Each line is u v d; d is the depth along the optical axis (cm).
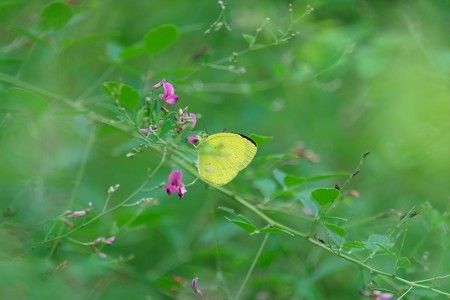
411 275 925
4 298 679
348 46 962
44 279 706
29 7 953
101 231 844
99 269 839
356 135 1201
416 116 1118
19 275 690
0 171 815
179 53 1165
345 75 1238
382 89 1139
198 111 1152
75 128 932
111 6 1127
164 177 1000
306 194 782
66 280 785
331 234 685
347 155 1189
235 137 654
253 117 1155
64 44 831
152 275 999
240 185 888
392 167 1124
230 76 1151
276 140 1180
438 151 1097
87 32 1099
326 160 1182
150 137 720
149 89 855
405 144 1103
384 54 1132
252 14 1138
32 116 834
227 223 997
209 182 732
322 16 1227
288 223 1016
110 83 685
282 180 778
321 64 1035
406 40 1159
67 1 903
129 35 1166
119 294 888
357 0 1200
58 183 937
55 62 995
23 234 746
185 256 999
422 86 1134
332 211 939
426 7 1218
